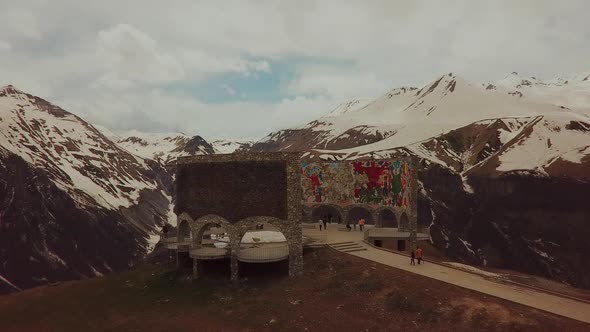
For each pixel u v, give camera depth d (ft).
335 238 183.32
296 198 138.00
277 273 143.02
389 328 96.07
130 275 158.10
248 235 178.09
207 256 138.62
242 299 123.44
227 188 141.90
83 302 129.49
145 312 119.24
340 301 113.91
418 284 113.39
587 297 123.54
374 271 127.13
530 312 92.32
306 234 193.16
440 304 101.19
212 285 137.08
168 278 147.02
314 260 147.13
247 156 140.46
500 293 105.91
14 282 308.40
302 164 234.38
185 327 106.63
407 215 187.42
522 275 193.26
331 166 225.97
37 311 122.52
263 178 138.92
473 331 88.74
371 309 106.52
